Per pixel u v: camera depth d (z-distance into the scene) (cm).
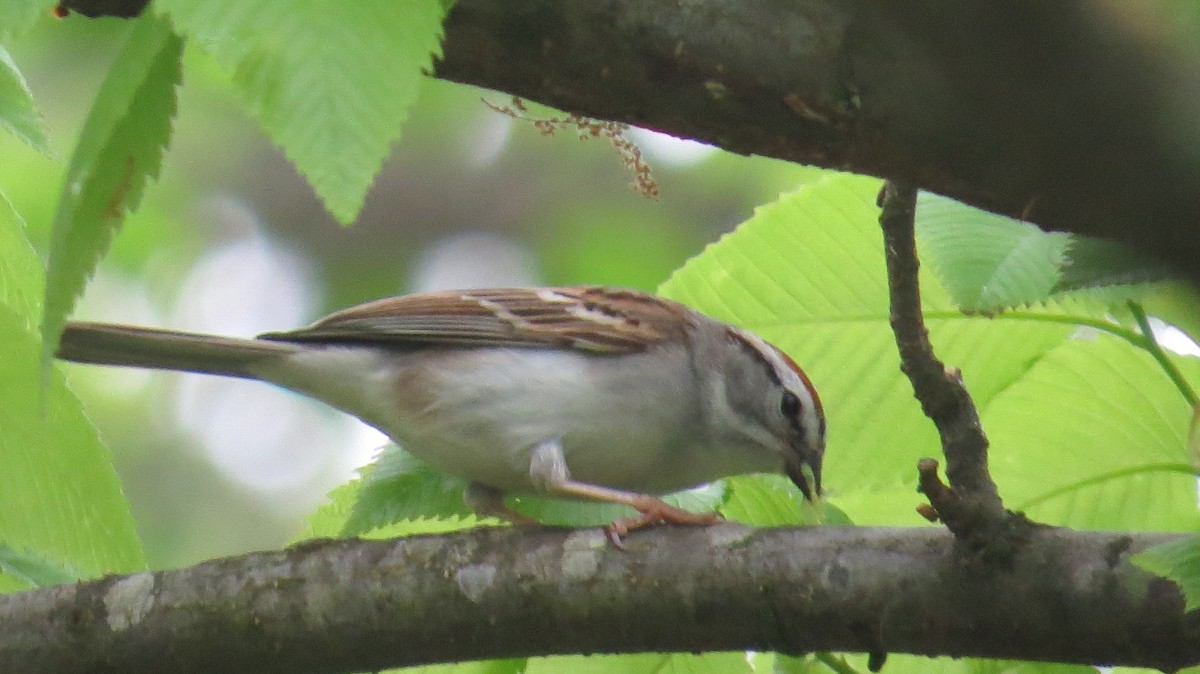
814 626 572
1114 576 521
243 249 1742
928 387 551
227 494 1658
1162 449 726
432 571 619
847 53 496
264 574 635
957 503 540
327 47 373
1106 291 586
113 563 676
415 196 1783
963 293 631
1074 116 224
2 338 643
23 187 1406
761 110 516
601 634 602
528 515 827
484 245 1758
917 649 560
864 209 764
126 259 1634
